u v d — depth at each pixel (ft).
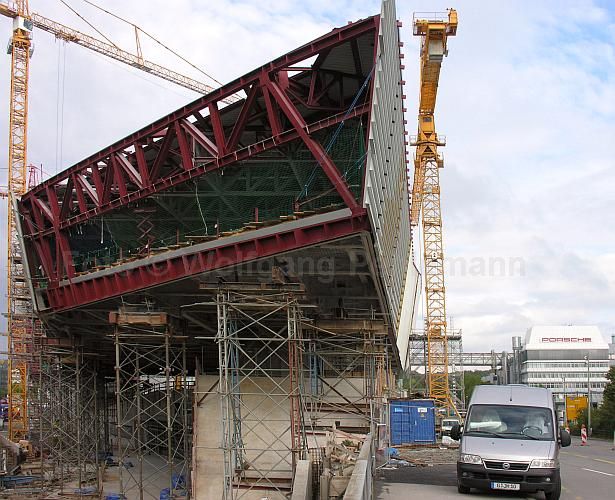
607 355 506.89
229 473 77.25
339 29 82.69
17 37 265.34
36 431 186.60
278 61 88.99
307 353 96.43
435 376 304.71
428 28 244.83
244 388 93.76
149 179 108.68
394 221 109.19
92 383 169.68
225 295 79.56
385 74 85.05
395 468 98.53
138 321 90.89
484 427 63.67
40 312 136.05
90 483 129.70
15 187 256.52
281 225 87.10
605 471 93.50
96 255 138.41
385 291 103.35
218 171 99.86
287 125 108.37
